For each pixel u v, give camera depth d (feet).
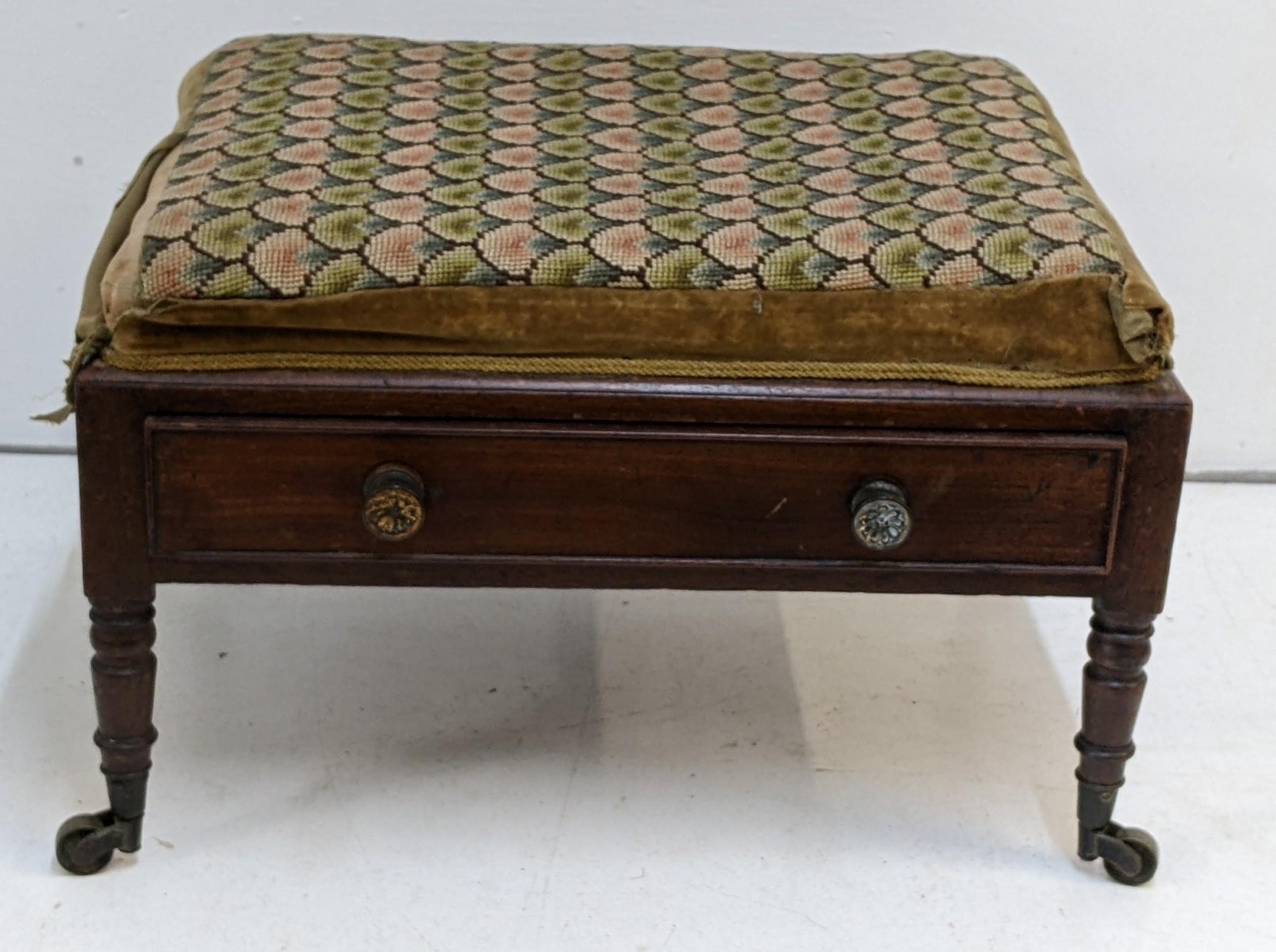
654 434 4.10
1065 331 4.08
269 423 4.05
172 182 4.33
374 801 4.93
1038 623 5.88
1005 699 5.48
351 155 4.45
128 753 4.48
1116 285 4.05
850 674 5.57
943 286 4.07
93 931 4.45
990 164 4.54
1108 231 4.22
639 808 4.94
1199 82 6.17
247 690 5.37
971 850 4.83
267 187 4.25
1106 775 4.59
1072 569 4.28
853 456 4.14
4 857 4.67
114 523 4.16
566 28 6.16
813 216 4.22
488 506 4.20
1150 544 4.24
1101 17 6.08
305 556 4.24
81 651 5.49
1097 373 4.10
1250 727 5.38
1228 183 6.34
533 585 4.32
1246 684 5.58
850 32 6.18
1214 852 4.85
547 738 5.22
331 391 4.04
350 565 4.26
